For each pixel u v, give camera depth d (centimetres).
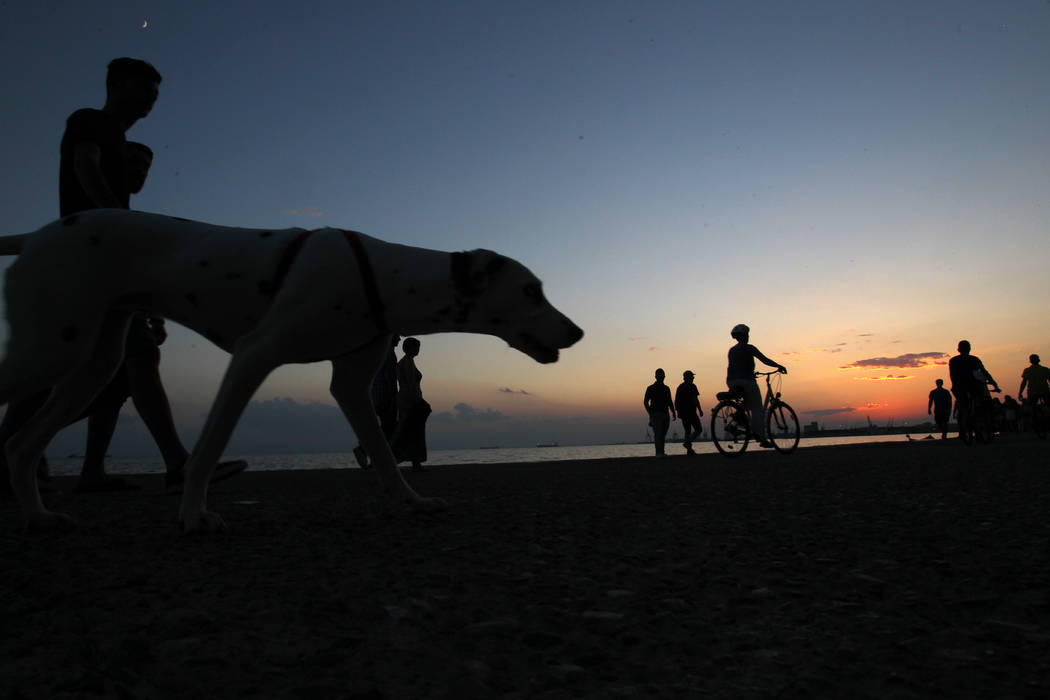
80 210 371
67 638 146
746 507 382
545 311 300
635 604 180
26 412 427
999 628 159
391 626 159
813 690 123
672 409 1350
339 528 305
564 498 443
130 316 312
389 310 285
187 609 170
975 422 1282
